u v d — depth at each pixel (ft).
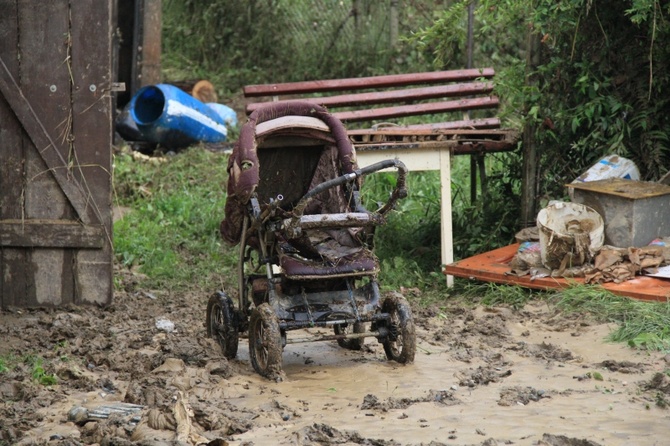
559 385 22.08
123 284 33.47
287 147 27.09
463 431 19.03
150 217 40.65
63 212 29.86
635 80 33.14
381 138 32.73
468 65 47.93
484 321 28.07
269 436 18.95
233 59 63.05
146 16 52.90
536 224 32.86
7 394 21.77
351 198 25.50
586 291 28.07
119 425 19.42
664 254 29.27
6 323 28.40
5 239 29.63
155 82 53.62
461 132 33.42
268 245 24.70
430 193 40.78
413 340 23.86
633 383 22.06
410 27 57.88
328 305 24.27
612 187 30.32
